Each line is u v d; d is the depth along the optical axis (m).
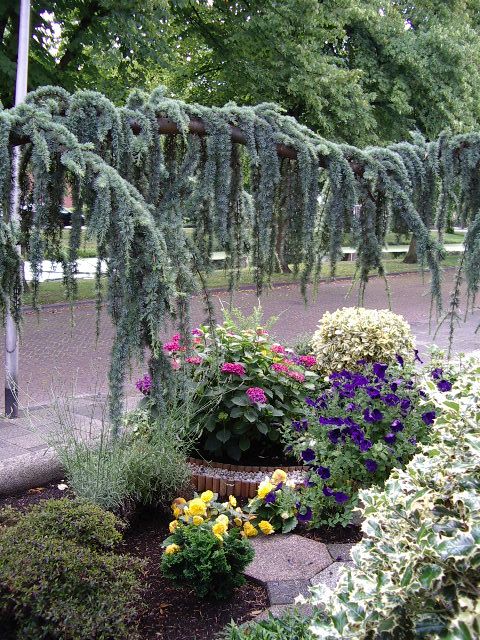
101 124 2.46
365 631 1.65
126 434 3.54
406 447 3.53
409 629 1.60
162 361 2.58
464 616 1.49
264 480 3.70
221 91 11.45
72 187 2.38
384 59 13.01
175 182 2.71
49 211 2.39
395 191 2.88
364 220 2.94
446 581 1.55
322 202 2.97
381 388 3.81
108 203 2.26
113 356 2.46
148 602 2.78
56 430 3.74
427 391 2.30
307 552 3.20
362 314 5.28
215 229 2.75
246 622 2.62
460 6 14.08
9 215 2.36
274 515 3.47
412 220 2.91
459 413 1.93
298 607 2.70
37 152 2.21
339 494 3.35
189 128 2.66
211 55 11.55
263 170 2.70
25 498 3.53
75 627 2.10
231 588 2.81
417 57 12.55
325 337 5.23
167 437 3.50
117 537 2.68
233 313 4.82
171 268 2.46
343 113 10.98
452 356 5.86
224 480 3.89
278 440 4.39
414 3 13.72
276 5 10.66
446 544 1.50
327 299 11.88
